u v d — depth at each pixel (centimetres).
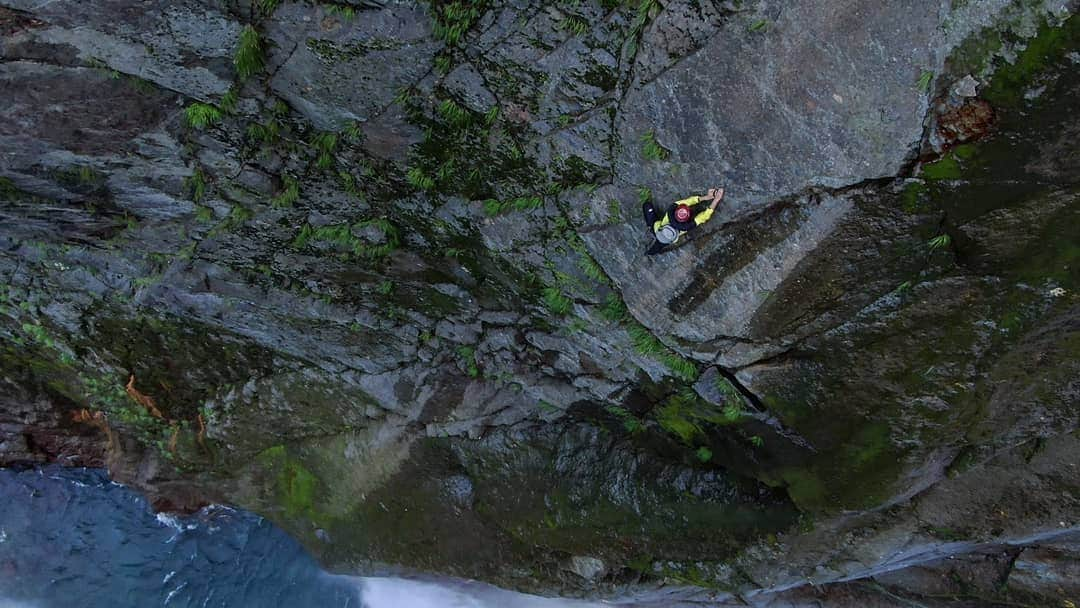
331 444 1636
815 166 938
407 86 1051
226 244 1341
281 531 1930
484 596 1764
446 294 1373
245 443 1700
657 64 952
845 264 995
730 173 984
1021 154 852
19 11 954
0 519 1888
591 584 1479
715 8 898
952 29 823
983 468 1094
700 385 1189
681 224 996
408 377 1495
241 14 978
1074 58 781
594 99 1012
